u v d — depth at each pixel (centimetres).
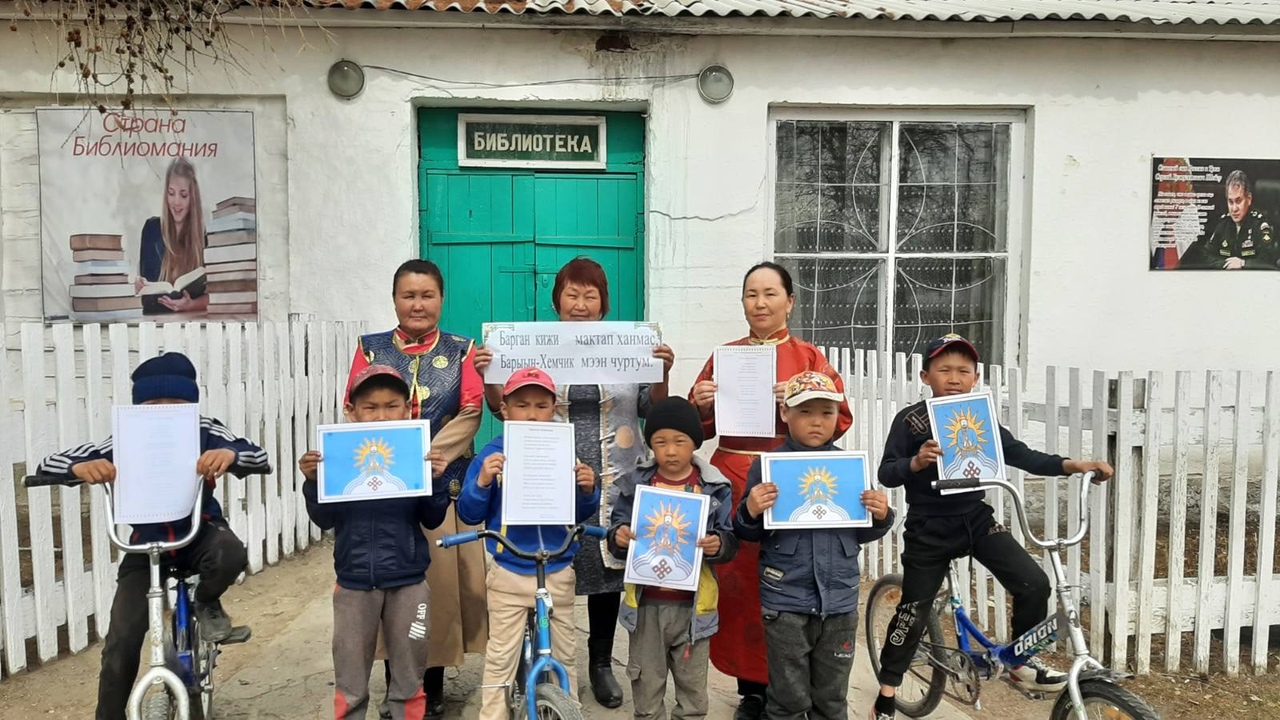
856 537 314
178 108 614
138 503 286
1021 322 673
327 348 586
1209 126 659
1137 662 409
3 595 382
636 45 624
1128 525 400
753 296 359
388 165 618
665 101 630
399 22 594
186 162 617
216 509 325
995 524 332
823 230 674
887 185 673
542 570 283
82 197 615
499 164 648
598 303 371
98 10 536
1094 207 659
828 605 302
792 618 303
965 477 318
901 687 382
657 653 313
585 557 355
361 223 620
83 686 379
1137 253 663
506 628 310
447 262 652
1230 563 411
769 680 312
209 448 311
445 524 345
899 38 635
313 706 365
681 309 645
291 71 608
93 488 417
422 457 300
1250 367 674
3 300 620
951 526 327
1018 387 436
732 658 341
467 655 418
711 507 313
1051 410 421
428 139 642
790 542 306
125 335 430
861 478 309
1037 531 596
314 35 606
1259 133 662
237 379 496
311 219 619
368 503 302
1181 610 411
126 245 619
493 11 580
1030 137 657
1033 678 304
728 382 352
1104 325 665
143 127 612
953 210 677
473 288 655
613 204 659
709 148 637
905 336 686
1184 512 408
